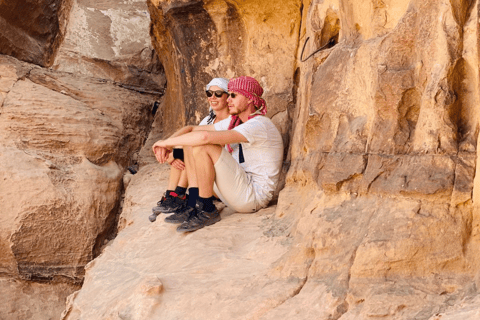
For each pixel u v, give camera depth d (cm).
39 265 578
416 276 253
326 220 298
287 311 265
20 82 626
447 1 266
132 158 681
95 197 596
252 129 410
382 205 279
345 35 354
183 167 435
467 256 251
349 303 255
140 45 784
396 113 287
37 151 593
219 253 352
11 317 565
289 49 493
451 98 263
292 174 397
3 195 561
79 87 680
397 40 288
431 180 261
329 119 343
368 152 299
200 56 561
